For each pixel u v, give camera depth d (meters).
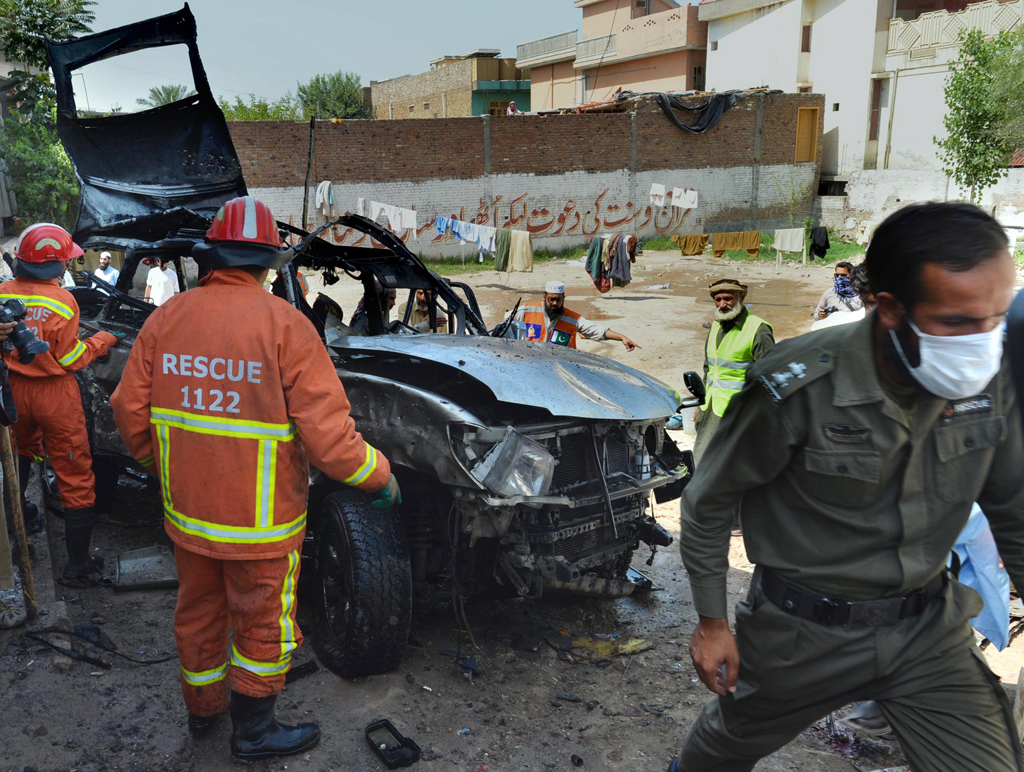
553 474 3.58
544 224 26.48
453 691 3.44
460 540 3.63
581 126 26.33
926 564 1.79
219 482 2.58
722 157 28.94
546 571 3.43
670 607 4.39
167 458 2.64
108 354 4.75
